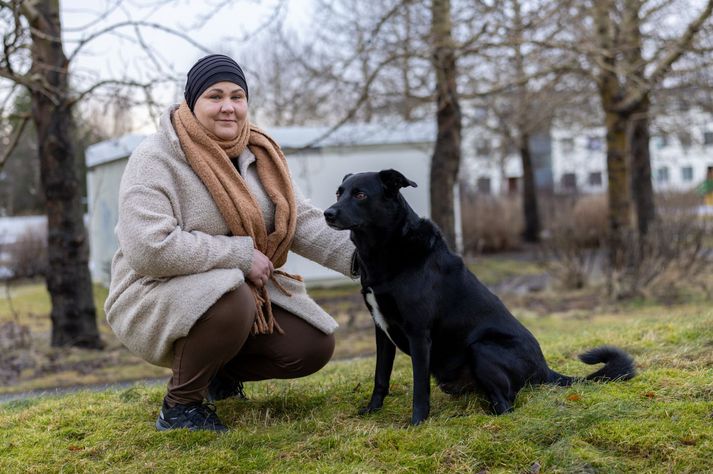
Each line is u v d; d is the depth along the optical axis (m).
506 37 7.54
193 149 3.10
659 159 20.17
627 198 10.15
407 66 8.67
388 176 3.08
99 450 2.94
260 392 3.91
